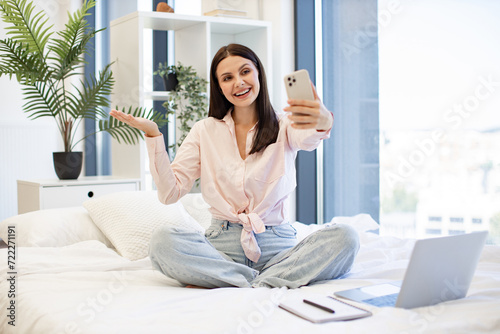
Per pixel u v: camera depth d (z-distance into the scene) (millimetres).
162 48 4184
